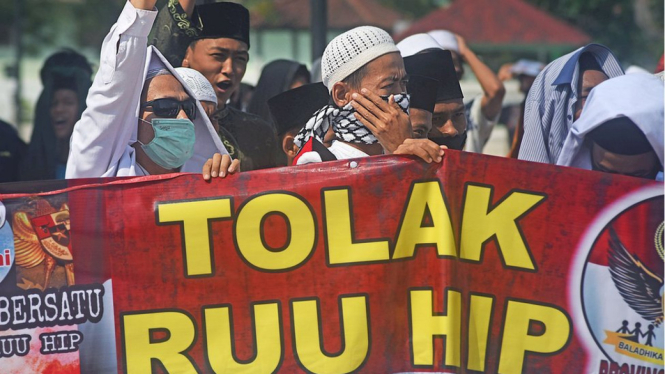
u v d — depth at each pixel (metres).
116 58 13.74
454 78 17.39
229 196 13.16
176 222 13.13
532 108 17.94
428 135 17.41
